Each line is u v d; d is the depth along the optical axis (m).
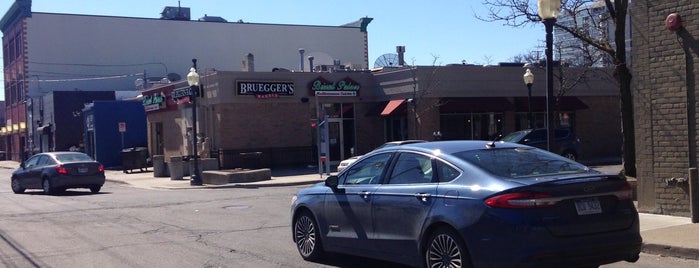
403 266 8.91
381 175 8.12
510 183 6.58
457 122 32.62
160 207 17.11
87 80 58.84
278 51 66.06
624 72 15.92
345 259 9.44
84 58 58.75
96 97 52.09
